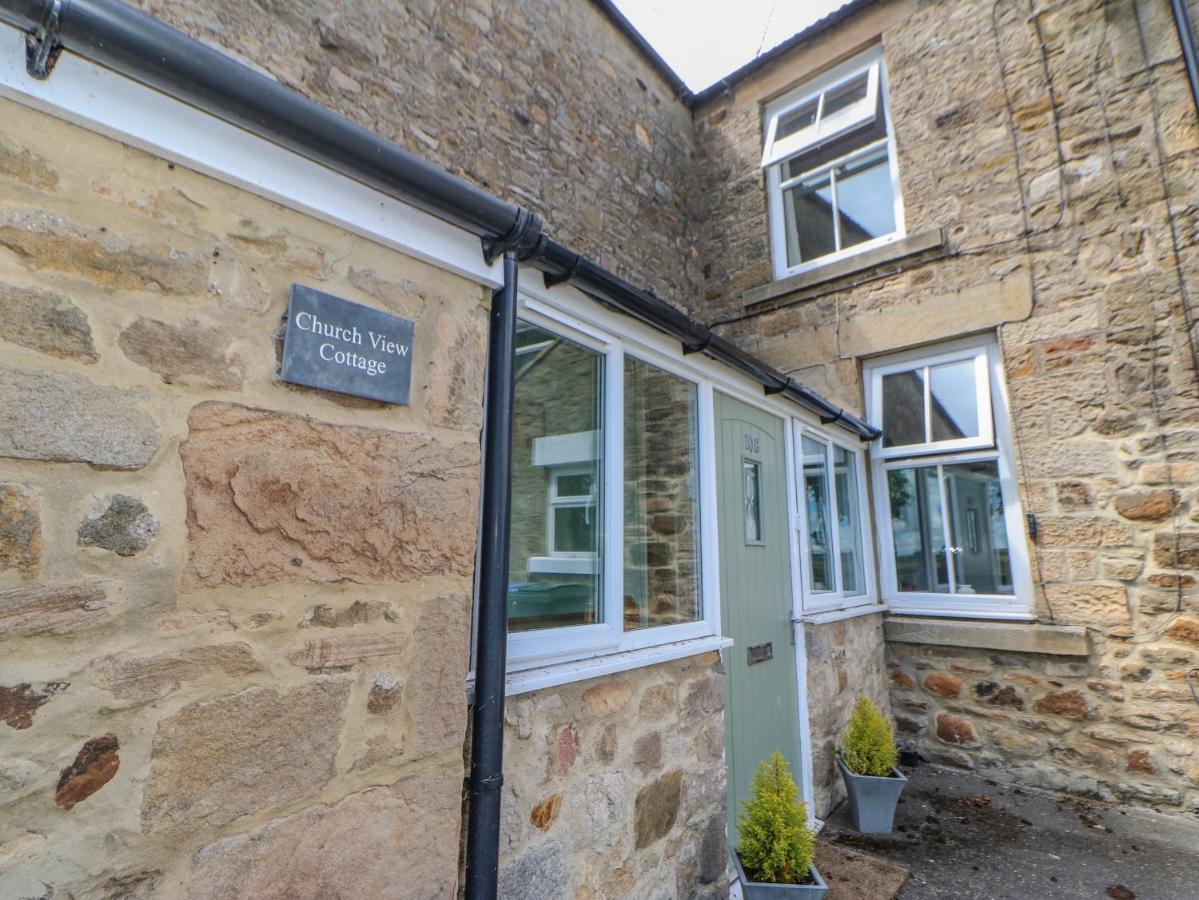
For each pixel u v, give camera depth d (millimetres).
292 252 1319
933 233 4809
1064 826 3518
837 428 4605
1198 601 3658
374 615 1373
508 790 1771
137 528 1071
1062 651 3986
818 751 3686
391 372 1455
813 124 5895
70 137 1058
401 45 4004
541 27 5070
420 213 1565
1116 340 4062
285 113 1213
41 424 990
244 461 1204
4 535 945
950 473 4773
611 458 2438
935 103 5039
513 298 1787
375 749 1347
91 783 990
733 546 3209
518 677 1829
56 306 1021
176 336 1144
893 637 4707
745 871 2512
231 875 1118
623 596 2459
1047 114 4516
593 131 5453
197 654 1117
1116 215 4160
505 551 1692
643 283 5730
